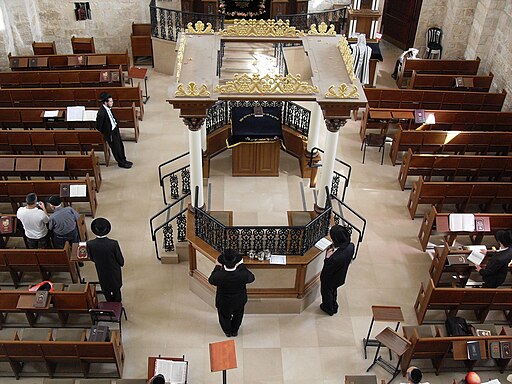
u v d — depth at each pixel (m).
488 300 8.58
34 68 14.34
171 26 14.90
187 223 9.28
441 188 10.54
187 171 10.97
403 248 10.47
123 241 10.30
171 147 12.75
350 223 10.48
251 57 10.00
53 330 8.62
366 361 8.50
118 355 7.89
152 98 14.52
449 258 9.11
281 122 11.17
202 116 8.35
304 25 15.30
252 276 7.96
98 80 13.72
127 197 11.28
